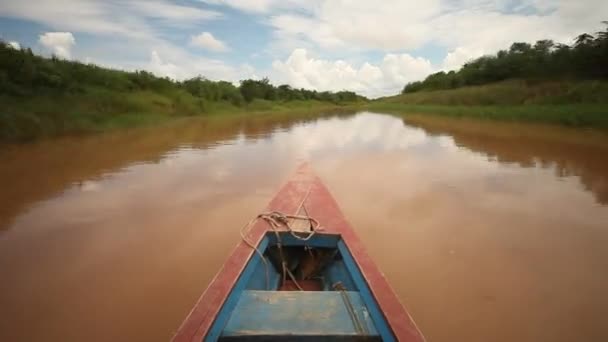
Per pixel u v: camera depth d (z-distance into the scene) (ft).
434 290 12.44
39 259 14.64
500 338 10.26
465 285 12.73
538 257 14.66
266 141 49.01
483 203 21.21
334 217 14.35
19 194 22.97
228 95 121.49
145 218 18.95
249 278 10.33
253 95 142.92
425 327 10.66
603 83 67.97
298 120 95.66
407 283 12.85
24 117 41.60
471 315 11.20
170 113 80.07
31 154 35.12
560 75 88.89
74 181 26.04
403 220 18.63
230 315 8.49
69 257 14.80
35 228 17.63
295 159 35.42
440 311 11.36
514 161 32.71
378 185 25.45
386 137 53.52
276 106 152.66
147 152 38.19
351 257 10.95
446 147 41.88
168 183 25.68
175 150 39.83
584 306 11.61
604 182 25.17
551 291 12.41
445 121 78.07
